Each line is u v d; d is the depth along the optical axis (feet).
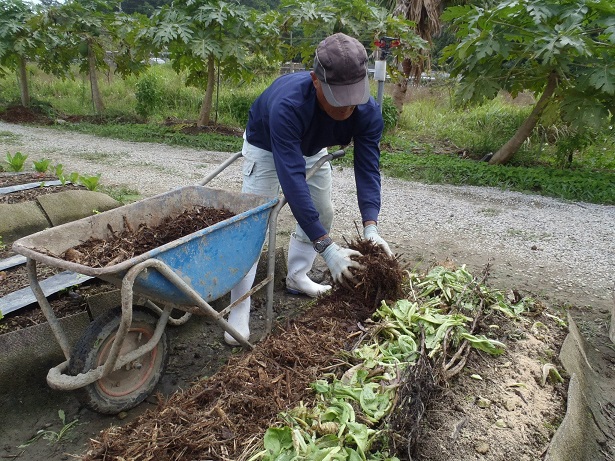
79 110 52.49
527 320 11.19
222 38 35.94
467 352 9.30
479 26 26.27
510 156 31.94
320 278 15.35
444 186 28.35
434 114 47.83
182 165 30.89
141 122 47.67
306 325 9.61
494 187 28.35
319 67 8.48
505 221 21.88
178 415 7.16
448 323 9.29
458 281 11.32
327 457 6.21
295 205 9.19
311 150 10.65
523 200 25.68
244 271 10.44
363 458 6.48
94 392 9.00
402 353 8.70
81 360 8.65
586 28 25.29
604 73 24.16
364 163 10.66
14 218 16.26
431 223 21.34
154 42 34.37
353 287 9.95
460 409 8.24
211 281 9.63
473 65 27.40
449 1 40.24
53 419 9.63
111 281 8.63
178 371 11.10
